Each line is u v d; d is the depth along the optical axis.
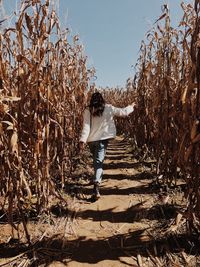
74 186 6.12
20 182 3.69
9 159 3.62
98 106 5.55
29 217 4.52
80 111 7.89
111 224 4.46
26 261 3.48
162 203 5.01
